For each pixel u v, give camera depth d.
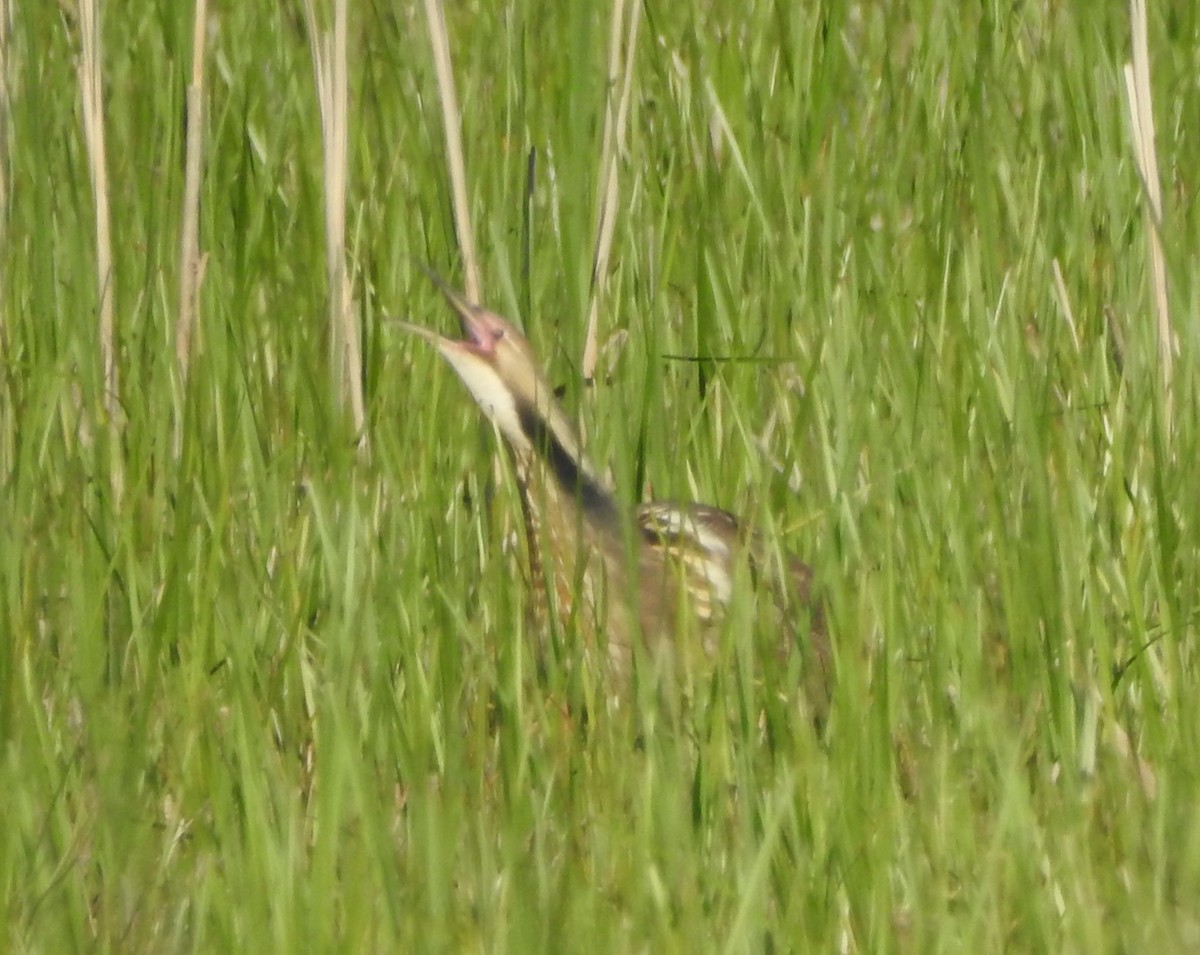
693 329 9.37
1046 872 6.36
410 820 6.34
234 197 9.56
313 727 7.14
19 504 7.85
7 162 9.53
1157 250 8.84
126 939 6.01
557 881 6.07
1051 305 9.05
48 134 9.88
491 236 9.52
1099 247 9.75
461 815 6.39
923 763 6.69
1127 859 6.28
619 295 9.49
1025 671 7.36
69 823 6.64
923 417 8.30
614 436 7.47
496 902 6.06
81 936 6.04
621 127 9.48
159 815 6.93
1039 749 7.01
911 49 10.76
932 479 7.98
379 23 10.28
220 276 8.93
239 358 8.38
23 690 7.09
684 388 8.97
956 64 10.43
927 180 9.80
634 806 6.47
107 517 8.03
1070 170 9.99
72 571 7.29
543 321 9.59
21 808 6.53
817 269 9.21
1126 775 6.73
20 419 8.55
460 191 9.28
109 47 10.77
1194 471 8.15
